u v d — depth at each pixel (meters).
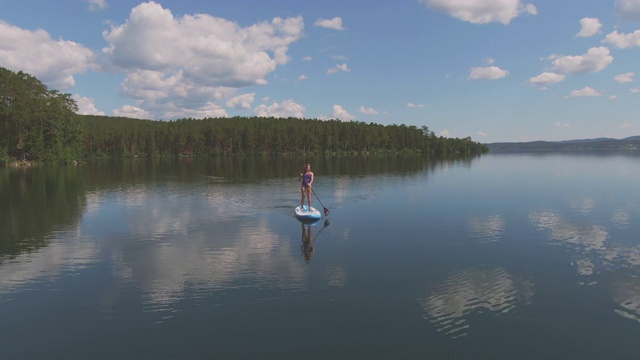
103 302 8.53
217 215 18.33
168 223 16.59
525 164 67.56
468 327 7.30
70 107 77.75
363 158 108.56
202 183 34.69
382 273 10.15
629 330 7.18
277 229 15.32
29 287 9.43
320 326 7.36
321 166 64.56
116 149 129.62
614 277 9.81
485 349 6.58
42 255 11.98
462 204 21.28
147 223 16.62
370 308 8.10
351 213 18.73
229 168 60.12
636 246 12.58
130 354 6.52
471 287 9.20
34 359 6.43
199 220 17.19
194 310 8.08
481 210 19.38
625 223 16.14
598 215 17.94
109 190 29.12
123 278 9.95
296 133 136.50
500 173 44.97
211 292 8.98
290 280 9.69
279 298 8.61
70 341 6.96
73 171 52.28
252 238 13.90
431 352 6.49
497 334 7.06
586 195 24.75
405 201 22.52
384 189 28.81
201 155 138.38
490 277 9.85
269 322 7.54
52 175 44.62
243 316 7.79
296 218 17.47
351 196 24.80
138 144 131.50
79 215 18.56
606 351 6.54
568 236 13.99
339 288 9.15
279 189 29.50
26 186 32.19
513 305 8.23
